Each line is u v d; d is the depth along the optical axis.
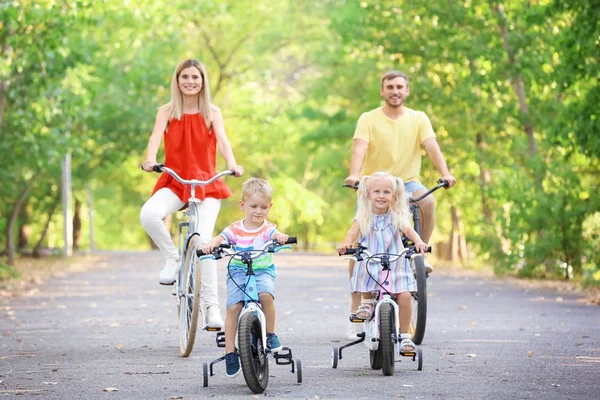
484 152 42.22
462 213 51.81
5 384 11.73
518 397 10.48
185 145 14.65
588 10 26.16
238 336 10.70
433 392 10.84
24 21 30.62
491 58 37.22
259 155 79.94
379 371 12.51
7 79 33.66
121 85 51.03
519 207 33.78
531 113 37.34
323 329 17.80
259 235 11.28
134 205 88.88
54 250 68.38
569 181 32.25
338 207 92.94
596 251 31.28
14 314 21.67
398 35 43.47
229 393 10.93
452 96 42.59
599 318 19.59
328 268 45.81
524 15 33.06
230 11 70.62
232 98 76.69
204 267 14.43
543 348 14.68
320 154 68.56
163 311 22.25
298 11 72.31
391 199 12.54
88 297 27.03
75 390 11.25
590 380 11.62
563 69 27.52
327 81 60.28
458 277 37.34
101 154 56.84
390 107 15.70
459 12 38.59
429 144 15.58
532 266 34.62
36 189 64.31
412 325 15.10
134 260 57.88
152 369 12.88
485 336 16.36
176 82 14.69
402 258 12.34
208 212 14.47
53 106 36.62
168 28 52.19
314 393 10.84
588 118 27.25
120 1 39.81
